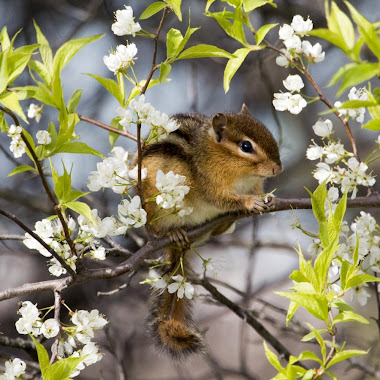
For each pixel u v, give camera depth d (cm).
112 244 1094
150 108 808
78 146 815
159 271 1086
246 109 1241
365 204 970
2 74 762
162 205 845
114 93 884
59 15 1878
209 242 1517
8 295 791
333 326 730
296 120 1794
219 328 1819
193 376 1659
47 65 869
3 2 1870
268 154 1105
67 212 1488
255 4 827
